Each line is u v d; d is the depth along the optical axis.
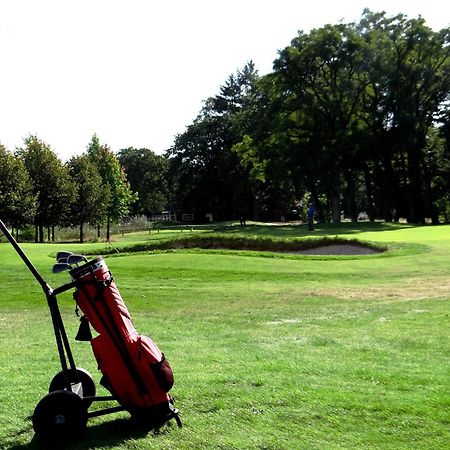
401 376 5.72
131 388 4.24
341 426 4.33
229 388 5.31
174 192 92.00
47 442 4.07
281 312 12.23
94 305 4.22
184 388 5.30
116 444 4.04
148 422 4.39
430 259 21.66
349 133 53.94
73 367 4.64
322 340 8.17
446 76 57.34
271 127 56.59
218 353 7.25
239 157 77.56
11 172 41.25
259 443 4.00
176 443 4.04
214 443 4.02
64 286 4.29
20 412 4.83
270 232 41.41
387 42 55.19
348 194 67.06
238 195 83.69
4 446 4.10
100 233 57.94
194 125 85.06
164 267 20.42
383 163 58.25
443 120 59.03
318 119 56.22
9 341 9.09
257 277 18.91
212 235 27.66
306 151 54.59
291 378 5.70
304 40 56.25
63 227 52.84
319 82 57.38
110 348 4.23
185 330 9.90
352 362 6.53
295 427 4.31
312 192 60.50
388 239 28.98
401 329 9.01
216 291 16.19
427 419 4.43
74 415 4.07
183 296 15.47
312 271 19.94
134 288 16.94
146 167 103.44
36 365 6.79
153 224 77.69
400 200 60.16
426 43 55.56
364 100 57.47
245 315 11.93
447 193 64.69
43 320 12.20
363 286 16.61
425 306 11.85
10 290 17.14
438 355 6.97
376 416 4.52
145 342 4.30
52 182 46.66
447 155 61.53
